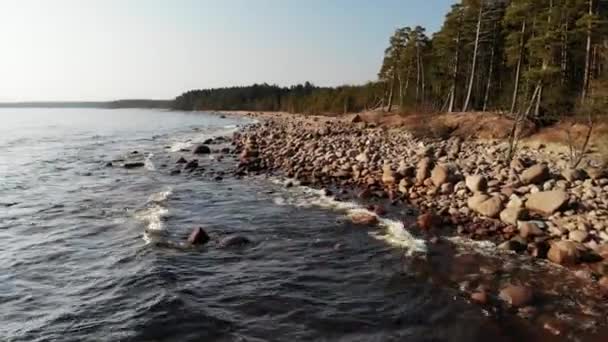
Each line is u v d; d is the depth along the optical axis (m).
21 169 26.27
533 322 8.41
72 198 18.31
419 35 57.19
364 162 24.05
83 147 38.91
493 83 54.12
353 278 10.48
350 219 14.99
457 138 32.56
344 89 93.94
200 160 29.41
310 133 40.84
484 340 7.84
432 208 16.06
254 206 17.00
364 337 7.93
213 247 12.43
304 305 9.12
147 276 10.22
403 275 10.61
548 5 36.09
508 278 10.34
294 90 145.38
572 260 11.06
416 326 8.32
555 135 27.27
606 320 8.45
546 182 16.92
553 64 34.06
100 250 12.09
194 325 8.19
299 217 15.45
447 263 11.26
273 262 11.45
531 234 12.86
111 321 8.34
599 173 17.80
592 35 33.03
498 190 16.61
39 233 13.66
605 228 12.69
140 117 125.00
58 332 7.99
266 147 33.56
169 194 18.94
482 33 46.28
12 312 8.76
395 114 49.16
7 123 84.69
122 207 16.72
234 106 161.00
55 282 10.13
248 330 8.09
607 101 20.98
